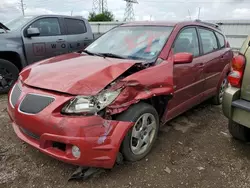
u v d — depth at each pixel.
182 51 3.26
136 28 3.56
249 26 14.98
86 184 2.26
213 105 4.61
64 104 2.12
